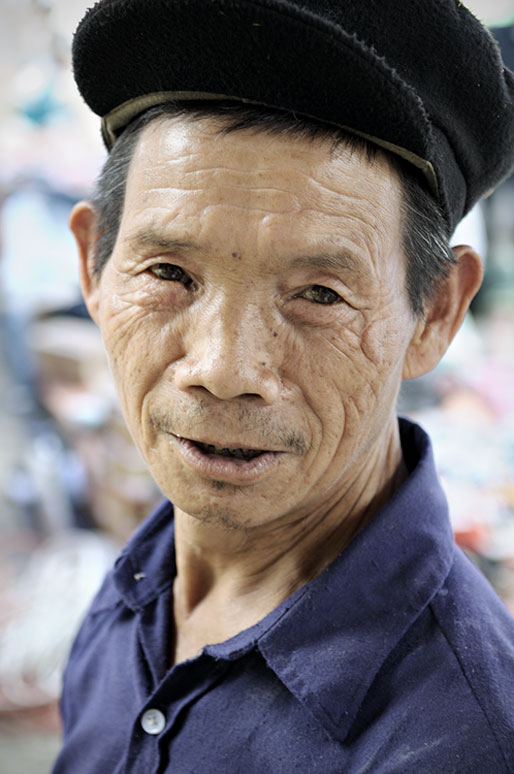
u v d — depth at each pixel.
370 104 0.76
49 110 3.78
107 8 0.81
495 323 3.36
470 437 2.86
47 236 3.72
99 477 3.27
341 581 0.90
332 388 0.85
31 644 2.75
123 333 0.90
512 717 0.79
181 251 0.82
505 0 2.25
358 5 0.79
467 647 0.84
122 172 0.91
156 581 1.13
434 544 0.92
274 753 0.85
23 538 3.42
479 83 0.86
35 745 2.62
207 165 0.79
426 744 0.79
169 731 0.92
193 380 0.81
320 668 0.86
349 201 0.80
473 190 0.98
